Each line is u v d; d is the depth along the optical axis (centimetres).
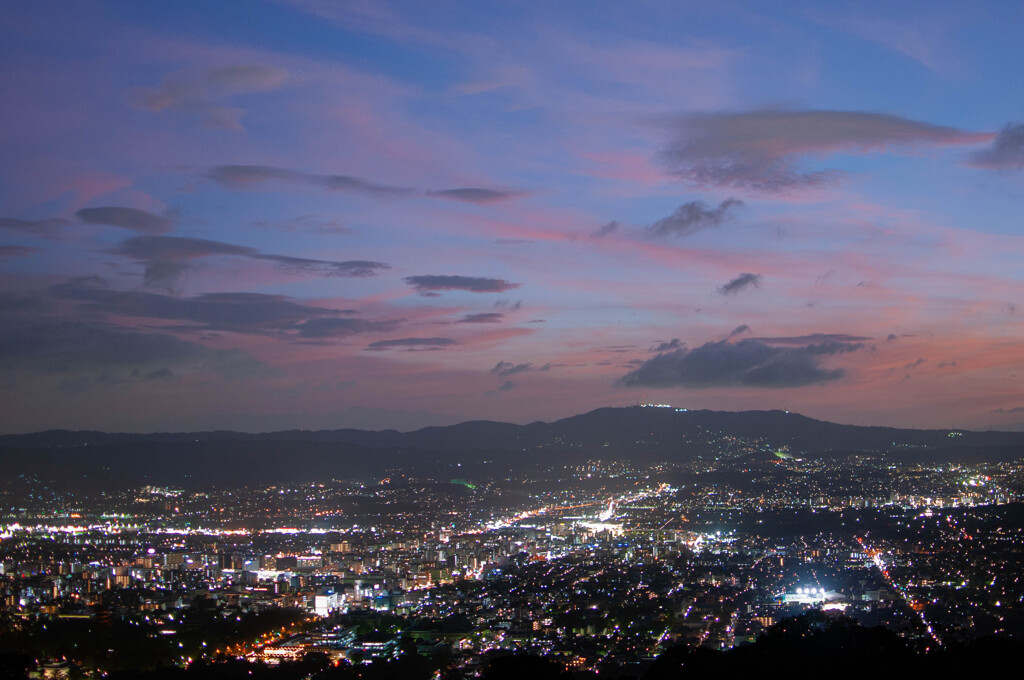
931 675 12150
